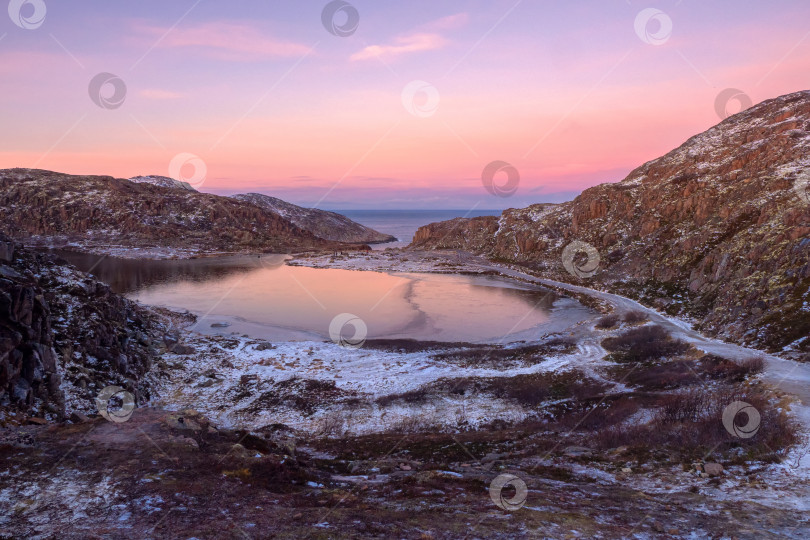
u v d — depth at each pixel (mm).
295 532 9875
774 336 37531
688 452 16625
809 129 88188
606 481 14781
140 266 121125
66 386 23141
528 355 41469
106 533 9586
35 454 13828
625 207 106062
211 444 16031
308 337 52031
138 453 14219
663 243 81312
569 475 15555
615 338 45250
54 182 180750
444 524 10602
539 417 26234
